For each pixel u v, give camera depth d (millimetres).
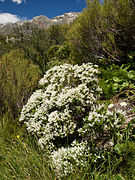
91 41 3635
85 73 2252
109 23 3404
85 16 3672
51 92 2396
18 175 1759
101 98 2822
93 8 3672
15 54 5582
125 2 3143
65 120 1958
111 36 3342
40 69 4547
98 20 3535
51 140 1996
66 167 1574
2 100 3160
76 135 2090
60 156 1653
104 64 3660
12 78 3479
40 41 5508
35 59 4957
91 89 2277
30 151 2055
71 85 2559
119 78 2977
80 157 1635
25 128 2645
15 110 3035
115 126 1662
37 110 2371
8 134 2590
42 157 1966
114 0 3398
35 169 1810
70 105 2092
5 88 3279
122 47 3566
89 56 3795
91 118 1650
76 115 2164
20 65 4250
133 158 1561
